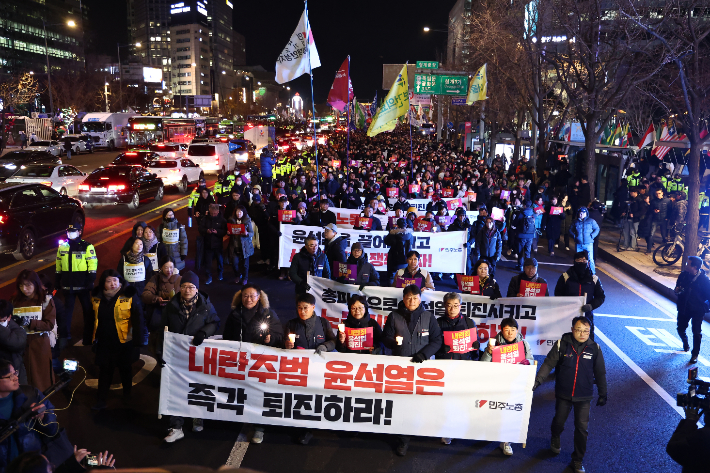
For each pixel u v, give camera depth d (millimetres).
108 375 6848
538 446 6375
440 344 6344
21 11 117125
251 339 6438
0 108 49219
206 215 12477
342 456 6062
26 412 4227
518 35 23062
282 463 5883
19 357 5836
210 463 5848
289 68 15102
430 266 13023
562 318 8641
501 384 6105
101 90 90375
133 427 6535
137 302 6824
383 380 6191
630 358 8992
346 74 18672
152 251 10008
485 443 6441
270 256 14234
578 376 5836
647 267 14617
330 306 9234
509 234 15359
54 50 130500
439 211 14789
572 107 30297
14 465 2979
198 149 33875
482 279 8906
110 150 54656
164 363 6406
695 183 12969
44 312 6793
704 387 4250
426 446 6336
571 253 17000
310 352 6258
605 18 19281
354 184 19688
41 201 15016
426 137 79500
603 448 6320
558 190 23797
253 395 6336
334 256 10273
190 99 150250
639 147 21688
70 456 3977
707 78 17000
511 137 45031
